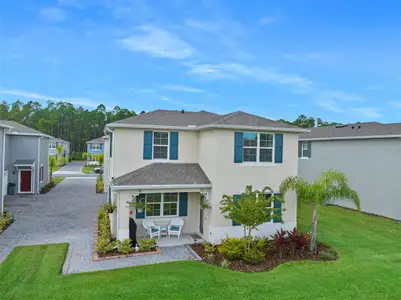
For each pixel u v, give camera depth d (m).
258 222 11.98
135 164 15.51
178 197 15.58
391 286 9.44
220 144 14.20
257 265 11.34
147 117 17.12
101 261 11.45
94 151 67.62
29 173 27.11
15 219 17.75
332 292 8.98
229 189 14.30
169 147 16.05
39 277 9.73
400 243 14.22
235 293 8.81
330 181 12.88
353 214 20.75
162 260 11.72
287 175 15.30
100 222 16.14
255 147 14.83
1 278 9.64
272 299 8.48
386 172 19.95
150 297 8.47
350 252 12.82
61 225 16.64
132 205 13.26
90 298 8.38
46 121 88.12
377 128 22.92
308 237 14.38
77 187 31.59
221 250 12.15
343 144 23.59
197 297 8.52
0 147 18.25
